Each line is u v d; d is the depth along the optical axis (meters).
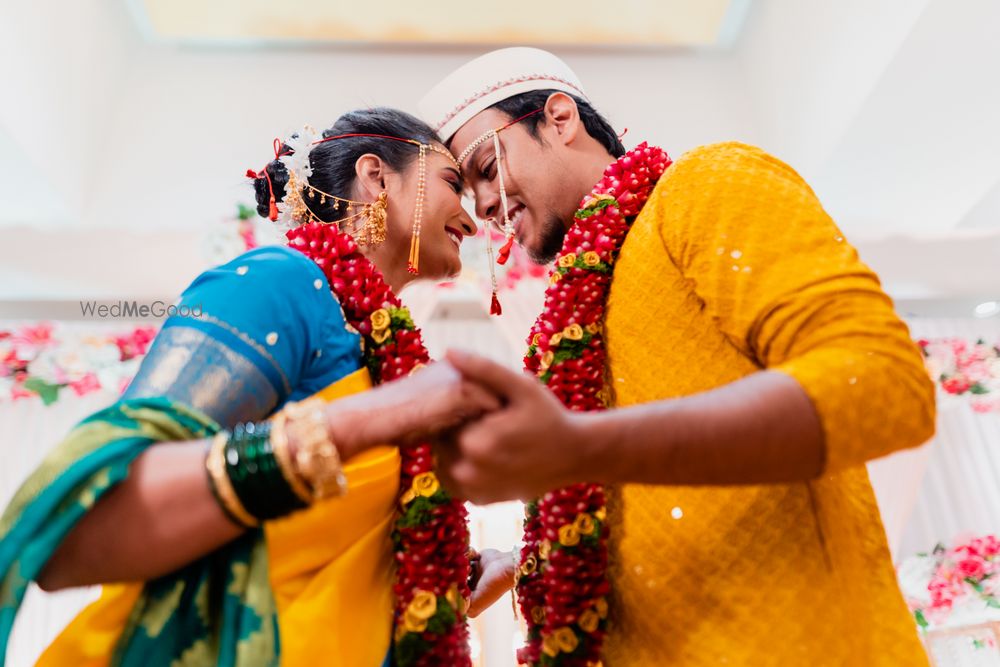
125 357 4.14
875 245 4.83
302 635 0.79
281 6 4.70
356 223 1.28
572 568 0.91
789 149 4.65
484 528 4.00
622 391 0.98
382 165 1.32
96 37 4.44
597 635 0.90
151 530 0.68
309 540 0.83
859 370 0.68
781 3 4.55
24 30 3.73
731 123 5.02
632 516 0.92
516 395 0.64
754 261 0.81
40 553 0.64
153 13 4.71
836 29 4.05
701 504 0.87
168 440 0.72
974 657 3.86
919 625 3.99
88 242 4.22
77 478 0.66
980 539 4.19
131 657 0.74
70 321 4.39
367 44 4.96
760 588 0.82
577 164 1.37
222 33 4.83
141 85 4.85
